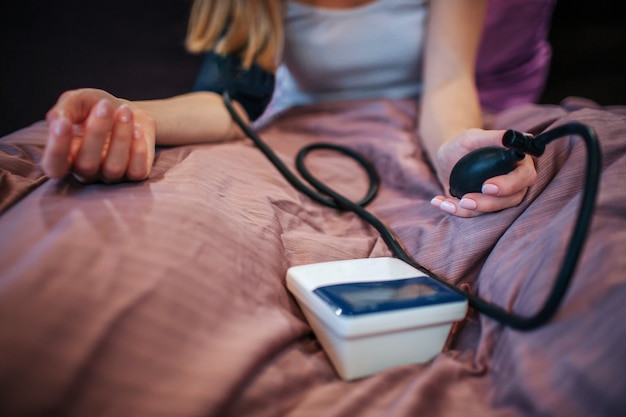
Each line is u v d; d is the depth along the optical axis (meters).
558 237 0.36
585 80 1.14
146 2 0.90
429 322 0.36
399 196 0.61
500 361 0.35
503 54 0.99
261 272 0.40
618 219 0.35
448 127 0.61
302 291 0.39
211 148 0.56
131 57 0.89
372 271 0.42
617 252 0.32
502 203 0.43
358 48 0.84
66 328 0.28
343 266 0.43
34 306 0.28
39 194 0.39
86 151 0.38
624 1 1.10
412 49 0.84
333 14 0.84
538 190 0.44
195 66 0.94
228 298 0.35
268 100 0.78
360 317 0.34
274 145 0.70
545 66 1.05
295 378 0.34
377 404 0.33
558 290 0.31
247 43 0.77
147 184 0.42
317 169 0.64
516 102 1.02
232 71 0.73
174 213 0.37
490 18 0.95
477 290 0.42
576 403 0.29
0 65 0.81
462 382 0.35
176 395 0.28
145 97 0.88
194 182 0.43
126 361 0.29
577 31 1.13
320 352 0.39
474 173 0.43
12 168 0.45
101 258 0.31
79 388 0.27
